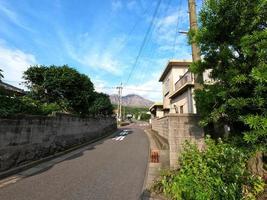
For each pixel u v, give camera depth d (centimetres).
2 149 693
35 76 1351
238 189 362
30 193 536
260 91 404
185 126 688
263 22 444
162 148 1177
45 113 1049
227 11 449
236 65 463
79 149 1284
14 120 755
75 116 1363
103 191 555
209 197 356
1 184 604
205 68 538
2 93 877
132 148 1325
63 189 567
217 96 484
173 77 2080
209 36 486
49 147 1009
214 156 446
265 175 480
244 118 429
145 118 8600
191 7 730
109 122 2564
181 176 436
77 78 1434
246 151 441
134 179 664
